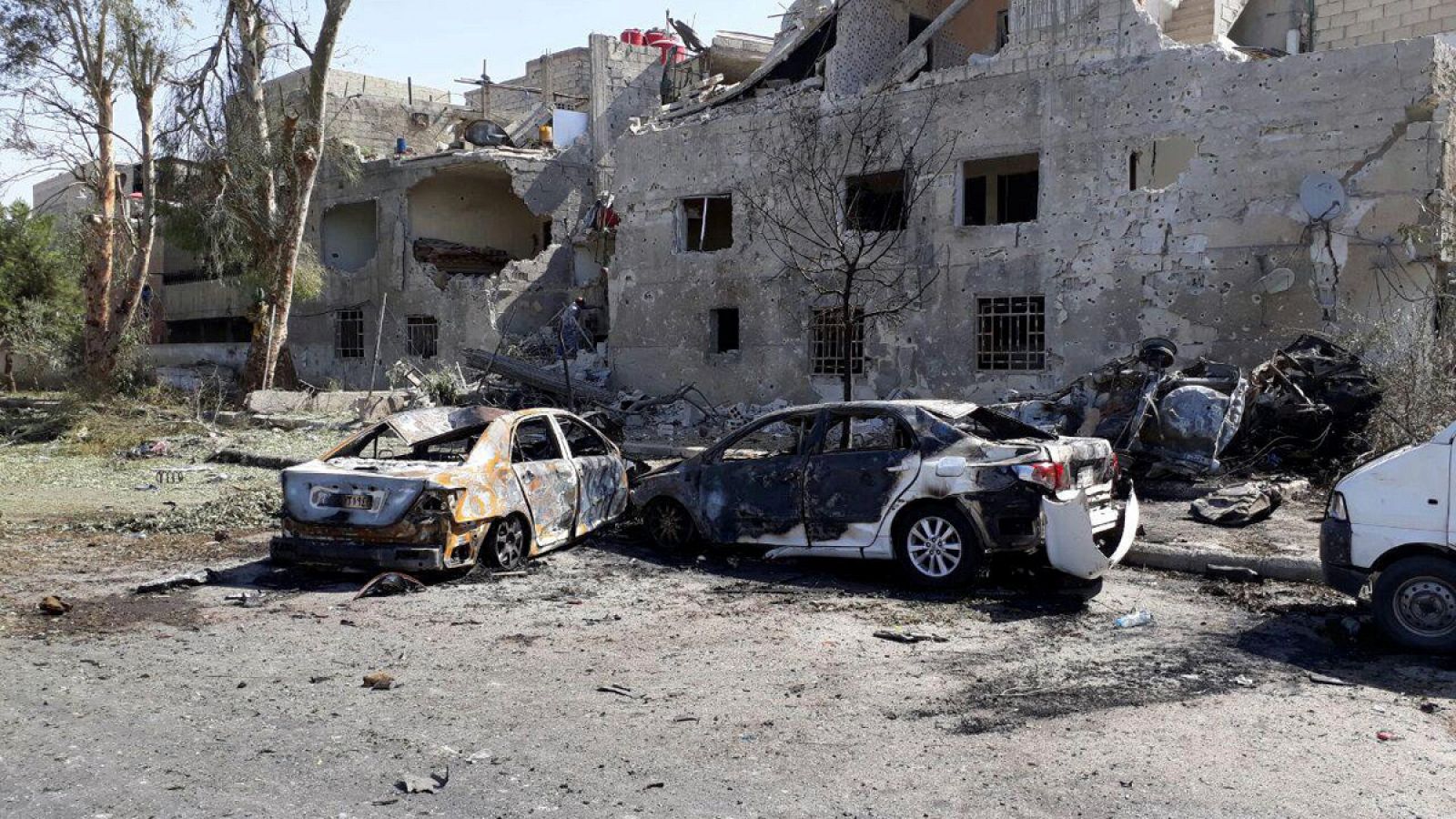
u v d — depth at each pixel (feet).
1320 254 52.29
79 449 63.98
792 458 30.01
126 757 15.65
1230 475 41.68
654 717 17.54
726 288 73.41
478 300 94.63
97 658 21.02
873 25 71.72
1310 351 46.83
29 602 26.04
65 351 105.91
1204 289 55.67
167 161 81.35
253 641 22.40
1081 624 23.71
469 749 16.06
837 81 69.97
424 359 98.12
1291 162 53.21
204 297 119.85
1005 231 61.77
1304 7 66.95
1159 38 56.70
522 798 14.23
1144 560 30.25
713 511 31.32
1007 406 48.39
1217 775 14.87
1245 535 32.07
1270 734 16.56
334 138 92.94
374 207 110.73
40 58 79.25
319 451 59.31
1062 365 60.08
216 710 17.87
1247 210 54.39
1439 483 20.85
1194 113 55.72
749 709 17.94
